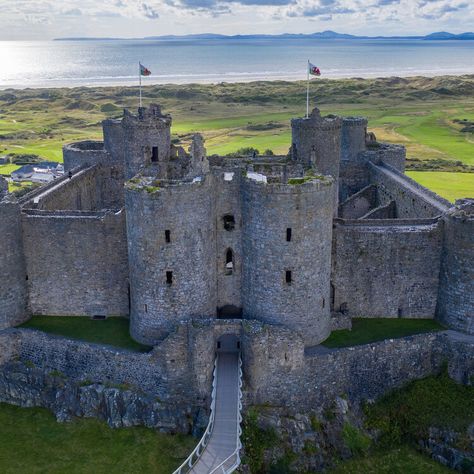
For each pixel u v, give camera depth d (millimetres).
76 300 53031
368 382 48031
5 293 50625
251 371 45031
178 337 45250
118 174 76188
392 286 51781
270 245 45625
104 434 45469
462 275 48562
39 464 42688
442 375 48250
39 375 49250
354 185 82250
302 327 47312
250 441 43188
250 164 53906
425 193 63562
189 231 45844
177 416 45500
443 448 44375
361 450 45000
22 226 51250
